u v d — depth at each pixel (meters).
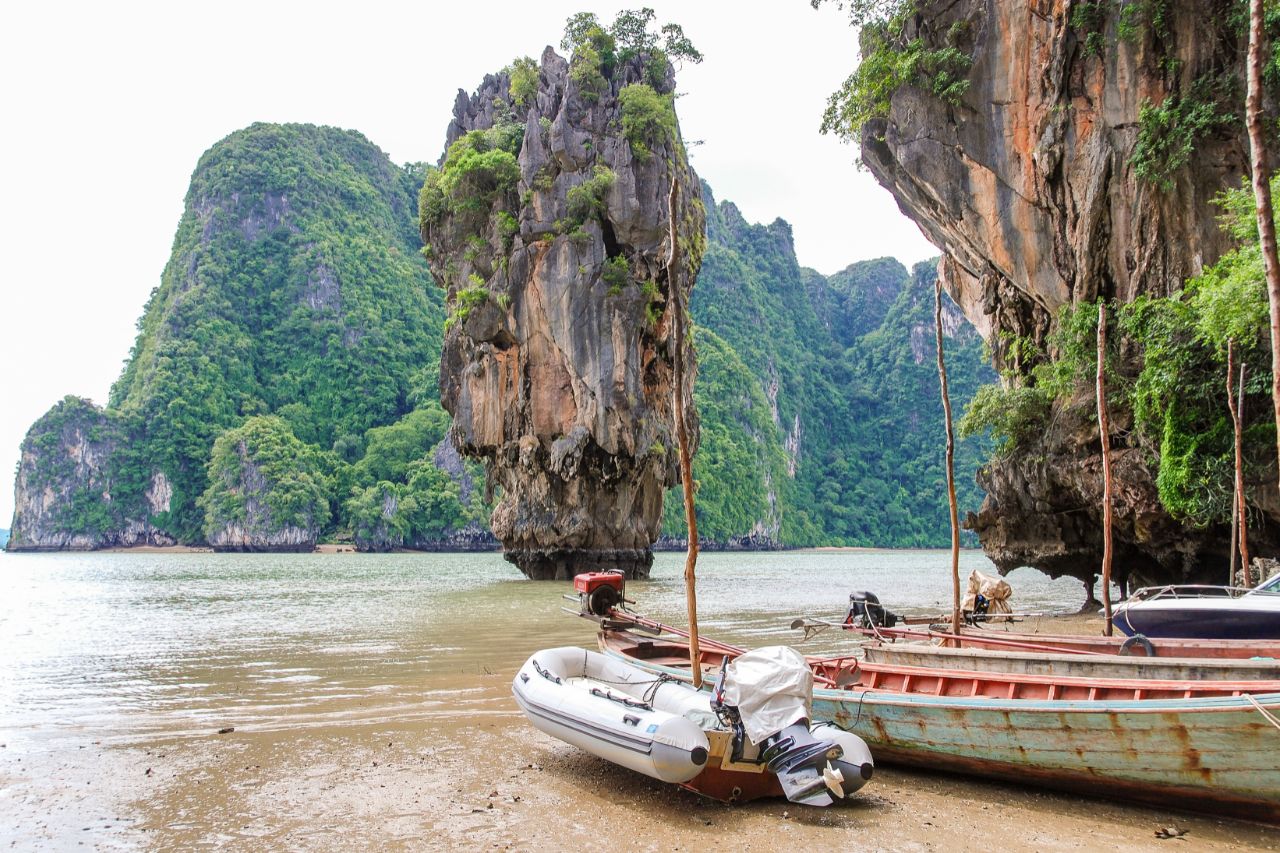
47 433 129.25
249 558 98.69
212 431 131.38
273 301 147.38
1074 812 7.66
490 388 50.59
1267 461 17.09
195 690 12.88
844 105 27.08
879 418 195.75
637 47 52.59
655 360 51.88
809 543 160.25
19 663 15.56
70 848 6.79
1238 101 19.17
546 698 8.88
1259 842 6.91
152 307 154.00
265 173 154.50
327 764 9.01
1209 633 11.34
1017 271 23.77
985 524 26.38
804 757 7.57
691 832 7.13
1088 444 21.66
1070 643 11.27
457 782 8.43
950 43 24.11
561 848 6.80
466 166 49.94
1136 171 20.41
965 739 8.22
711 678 9.65
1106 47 20.97
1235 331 15.83
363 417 140.88
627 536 51.00
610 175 48.34
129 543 127.06
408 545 121.06
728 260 188.25
